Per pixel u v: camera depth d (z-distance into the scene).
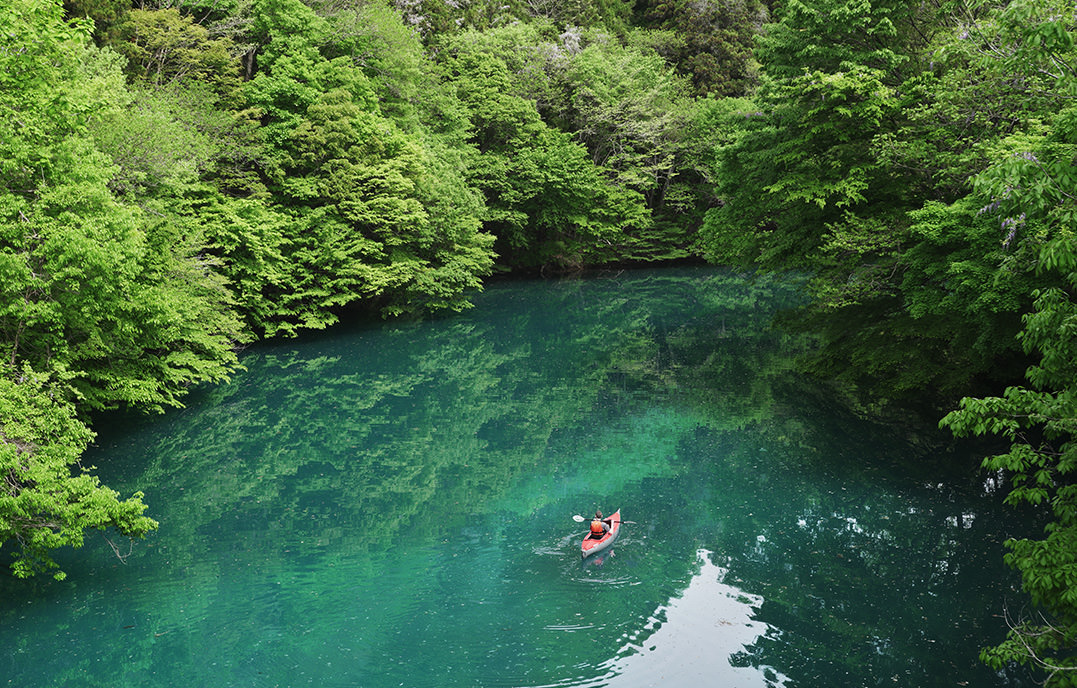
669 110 53.38
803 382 22.69
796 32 19.50
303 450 18.17
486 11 55.62
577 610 10.36
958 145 15.44
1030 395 7.06
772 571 11.38
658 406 20.97
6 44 11.83
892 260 17.55
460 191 37.34
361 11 35.31
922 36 18.86
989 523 12.82
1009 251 12.03
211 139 26.64
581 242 52.12
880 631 9.66
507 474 16.25
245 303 28.09
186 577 11.59
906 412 19.17
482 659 9.18
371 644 9.59
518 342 31.19
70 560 12.23
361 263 31.33
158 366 18.22
